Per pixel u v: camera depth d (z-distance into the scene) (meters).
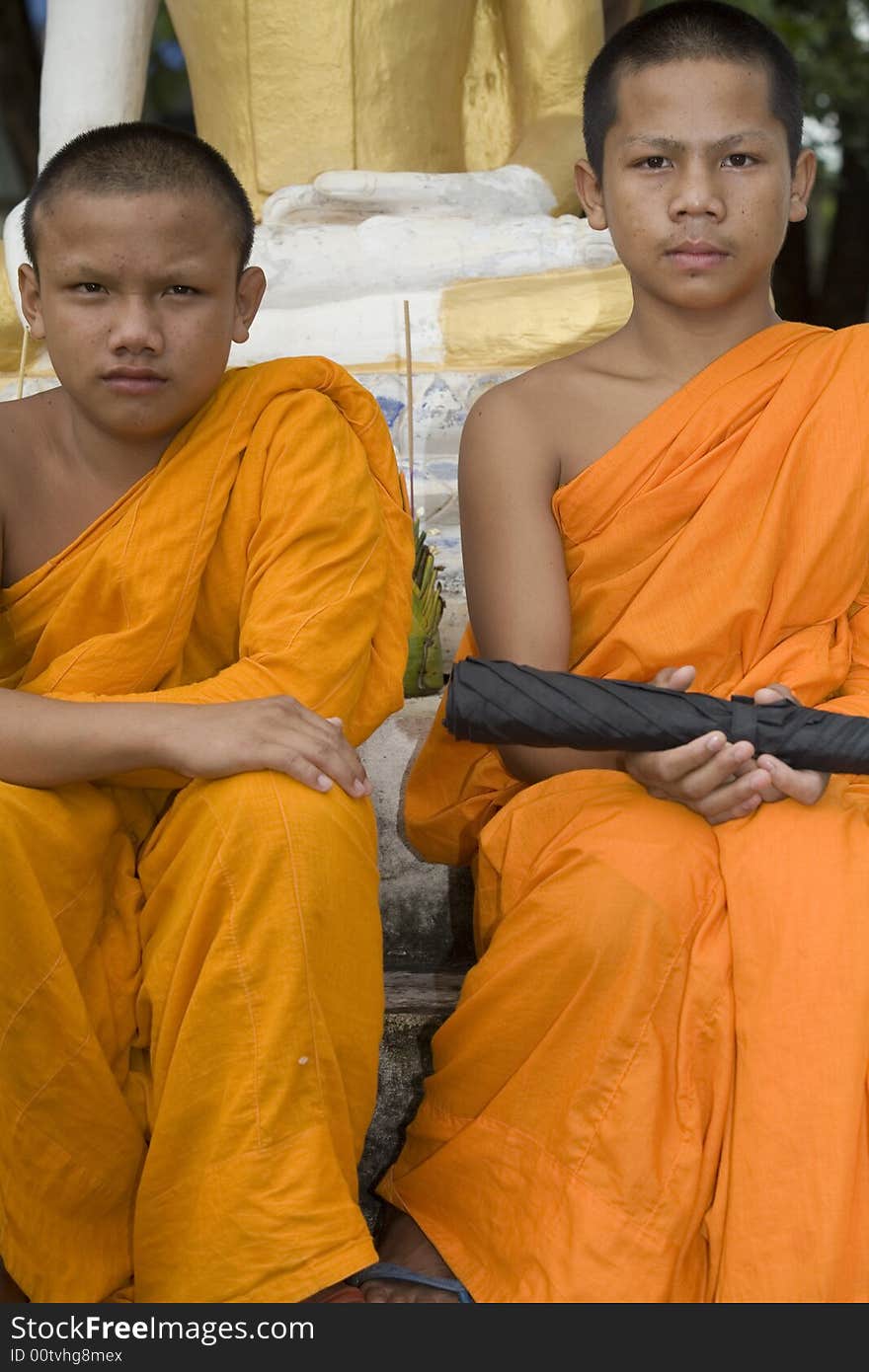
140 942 1.98
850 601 2.20
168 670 2.10
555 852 1.95
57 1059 1.85
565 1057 1.90
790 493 2.15
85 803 1.93
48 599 2.09
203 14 3.52
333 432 2.15
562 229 3.17
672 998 1.88
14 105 7.25
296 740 1.87
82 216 1.97
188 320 2.02
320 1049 1.81
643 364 2.32
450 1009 2.29
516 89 3.70
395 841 2.57
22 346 3.11
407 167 3.54
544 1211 1.87
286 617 2.03
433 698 2.76
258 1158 1.78
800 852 1.86
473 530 2.31
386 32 3.47
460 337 3.10
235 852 1.82
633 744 1.93
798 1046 1.77
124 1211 1.95
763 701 1.95
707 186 2.18
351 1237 1.77
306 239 3.16
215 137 3.60
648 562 2.20
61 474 2.14
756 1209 1.75
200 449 2.10
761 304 2.31
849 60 7.64
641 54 2.23
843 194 8.03
